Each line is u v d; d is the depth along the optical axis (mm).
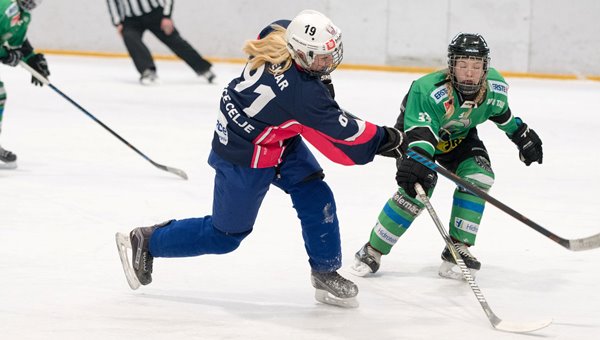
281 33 6062
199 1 24688
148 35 25750
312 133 6137
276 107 5930
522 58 23109
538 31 22875
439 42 23562
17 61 11391
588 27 22609
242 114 6059
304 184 6438
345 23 24016
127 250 7520
